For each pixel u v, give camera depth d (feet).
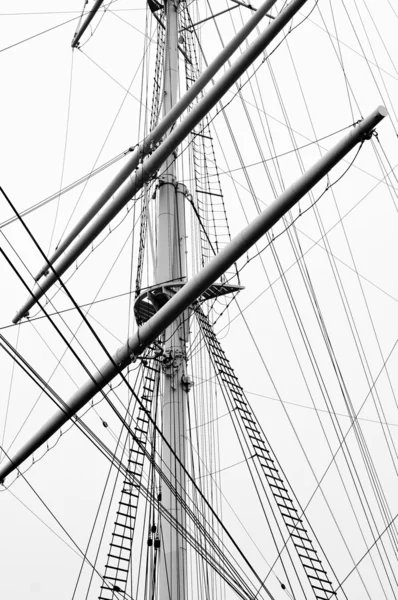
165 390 37.19
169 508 34.30
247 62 36.73
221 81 36.83
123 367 31.53
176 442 35.76
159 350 37.91
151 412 37.91
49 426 34.88
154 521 34.45
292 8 36.42
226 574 32.30
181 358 38.17
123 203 38.88
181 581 32.58
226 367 39.83
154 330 30.68
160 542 33.88
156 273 39.83
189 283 29.99
